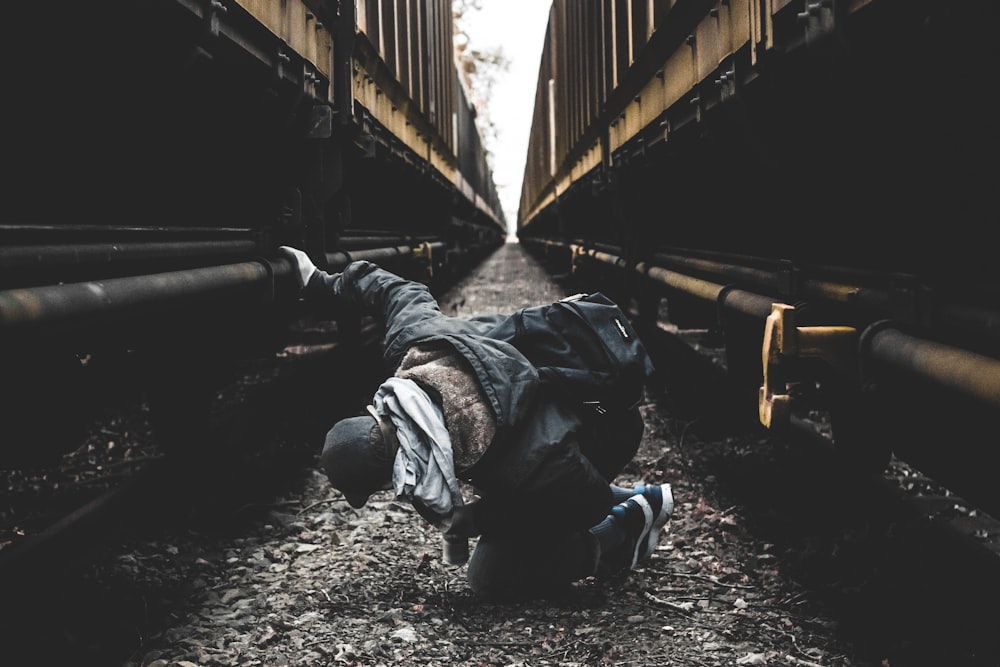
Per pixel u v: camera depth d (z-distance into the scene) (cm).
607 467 290
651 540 319
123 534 358
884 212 299
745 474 432
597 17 995
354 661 262
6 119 270
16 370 242
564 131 1599
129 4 263
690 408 557
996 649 249
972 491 239
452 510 252
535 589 301
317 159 539
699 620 285
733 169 479
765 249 423
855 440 338
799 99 332
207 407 420
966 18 190
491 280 1952
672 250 679
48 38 261
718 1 402
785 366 279
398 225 1035
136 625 285
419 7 1137
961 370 202
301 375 616
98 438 524
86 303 223
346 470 257
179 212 421
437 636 277
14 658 261
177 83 323
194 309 371
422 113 1134
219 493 409
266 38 391
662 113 573
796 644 265
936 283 240
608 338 269
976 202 239
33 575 291
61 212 323
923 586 286
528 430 253
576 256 1284
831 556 322
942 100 236
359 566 341
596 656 262
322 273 332
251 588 320
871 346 259
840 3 237
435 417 249
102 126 329
